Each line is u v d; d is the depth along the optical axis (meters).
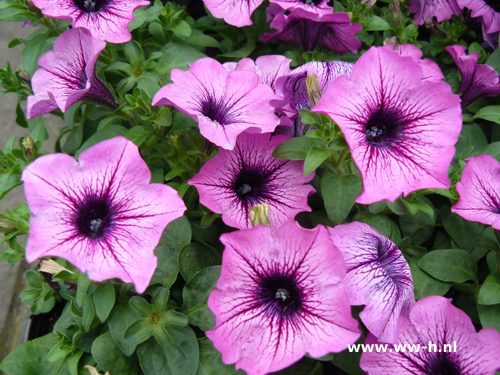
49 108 0.30
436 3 0.40
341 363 0.27
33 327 0.36
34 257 0.22
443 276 0.29
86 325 0.27
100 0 0.30
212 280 0.28
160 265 0.28
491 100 0.38
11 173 0.31
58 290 0.34
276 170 0.28
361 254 0.25
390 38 0.35
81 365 0.29
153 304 0.26
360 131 0.24
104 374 0.27
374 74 0.24
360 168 0.23
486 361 0.24
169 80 0.35
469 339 0.24
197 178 0.27
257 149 0.28
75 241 0.23
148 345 0.27
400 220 0.32
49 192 0.23
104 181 0.24
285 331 0.23
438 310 0.25
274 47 0.42
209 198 0.27
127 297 0.28
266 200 0.28
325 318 0.23
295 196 0.28
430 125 0.24
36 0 0.29
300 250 0.23
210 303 0.22
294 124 0.32
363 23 0.38
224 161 0.27
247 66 0.31
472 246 0.31
